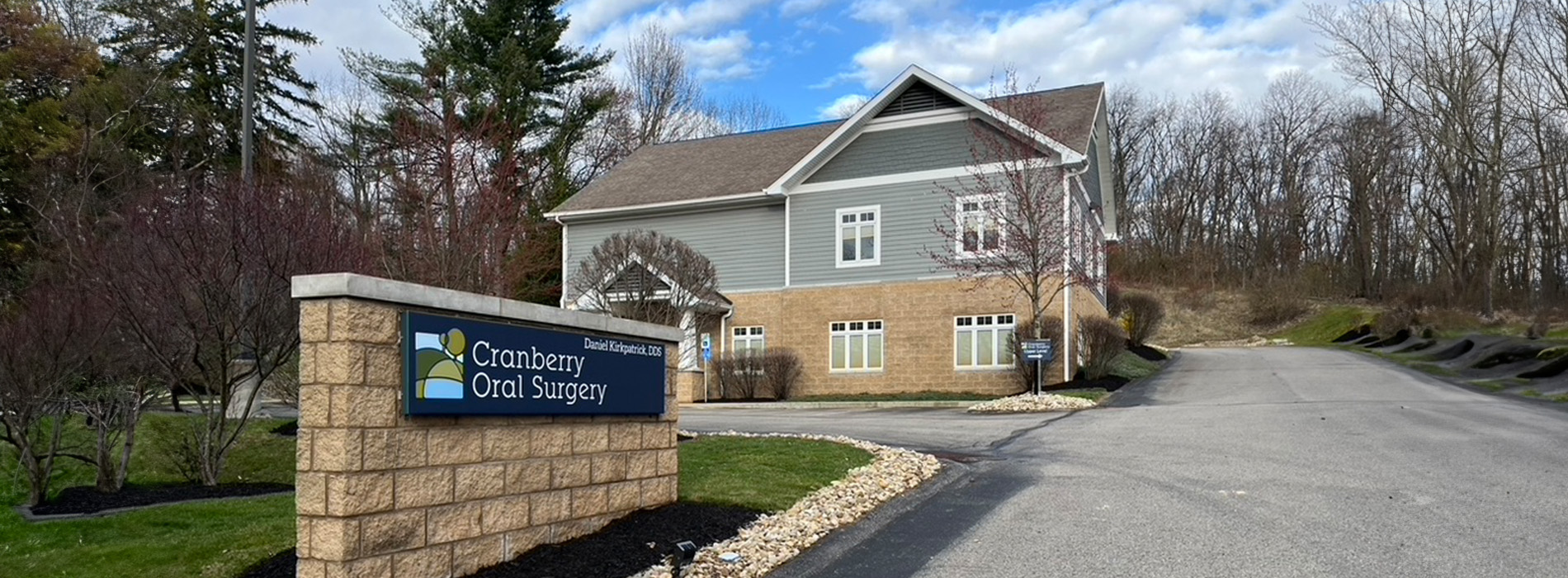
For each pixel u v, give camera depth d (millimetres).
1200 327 54344
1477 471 10836
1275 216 65750
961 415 19688
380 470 5949
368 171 34438
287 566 7023
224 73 35469
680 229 29375
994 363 25391
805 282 27672
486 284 17484
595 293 20672
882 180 26953
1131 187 71375
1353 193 60969
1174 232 68938
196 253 11508
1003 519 8938
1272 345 47031
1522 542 7684
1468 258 46344
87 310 11891
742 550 7656
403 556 6090
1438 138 42938
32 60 28156
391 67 36062
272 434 15156
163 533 9195
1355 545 7727
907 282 26469
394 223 23641
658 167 32406
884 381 26453
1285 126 67125
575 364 7598
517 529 7031
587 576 6770
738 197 28359
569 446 7582
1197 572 7078
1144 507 9281
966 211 25906
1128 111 71500
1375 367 27938
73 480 12750
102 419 11992
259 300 11867
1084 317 25984
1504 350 28266
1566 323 36625
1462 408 17516
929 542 8164
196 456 12688
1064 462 12203
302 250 12359
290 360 15562
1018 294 25234
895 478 10562
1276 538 8016
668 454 8867
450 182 18781
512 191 23469
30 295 15180
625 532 7797
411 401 6105
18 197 27125
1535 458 11602
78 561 7773
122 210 19750
